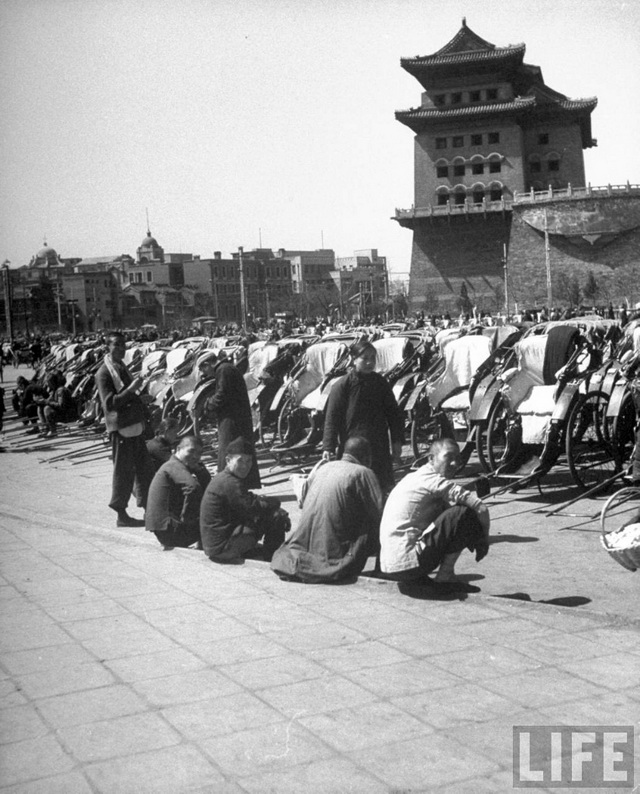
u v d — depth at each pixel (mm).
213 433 17656
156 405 17219
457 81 100688
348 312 141000
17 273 147625
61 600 6652
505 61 97250
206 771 3939
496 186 100125
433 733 4242
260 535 7934
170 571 7516
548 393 10250
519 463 10523
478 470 12539
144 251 196750
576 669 5012
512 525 9297
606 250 95562
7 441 20453
